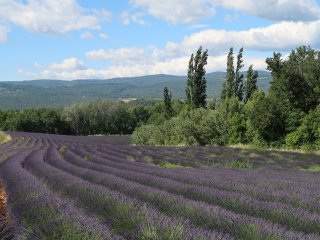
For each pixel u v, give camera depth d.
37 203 9.41
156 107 122.38
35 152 33.53
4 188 12.66
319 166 26.05
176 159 29.14
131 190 12.22
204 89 63.75
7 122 109.94
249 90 63.47
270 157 30.17
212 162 28.03
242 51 63.19
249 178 16.69
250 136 43.53
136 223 7.96
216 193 11.59
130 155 31.88
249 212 9.69
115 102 121.25
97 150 37.50
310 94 38.34
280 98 39.34
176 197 10.45
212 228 7.70
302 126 37.25
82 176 17.52
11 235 7.66
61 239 6.97
